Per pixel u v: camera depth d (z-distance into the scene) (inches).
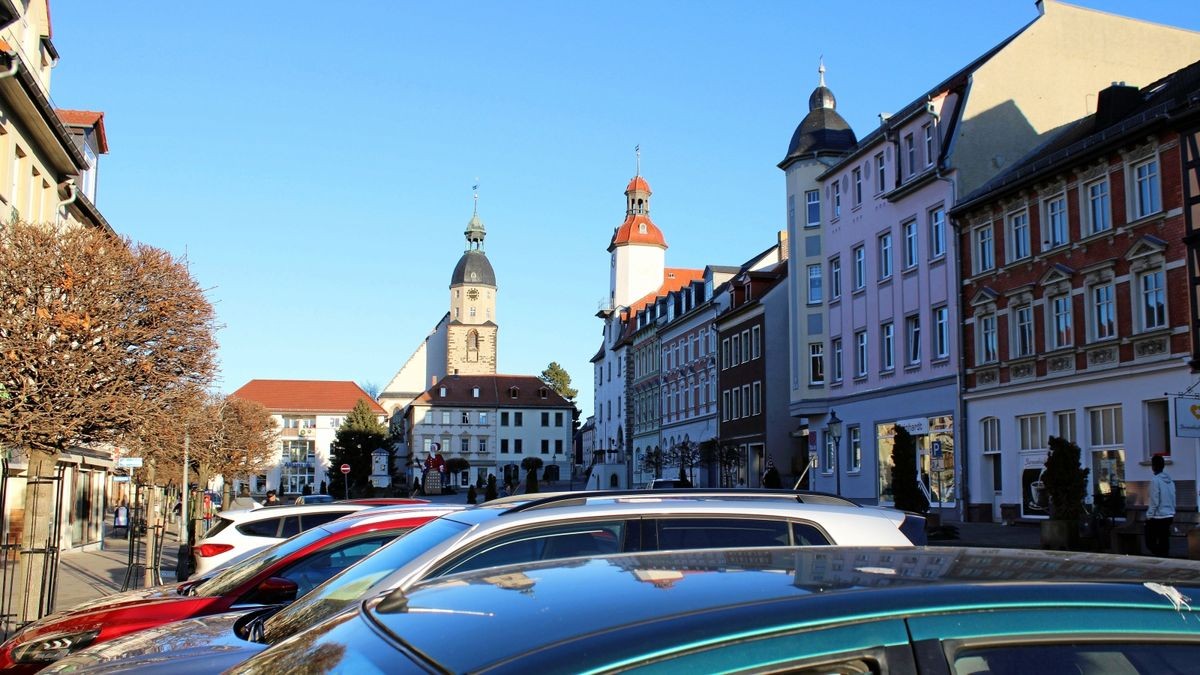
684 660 94.2
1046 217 1289.4
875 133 1718.8
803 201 1879.9
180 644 241.6
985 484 1391.5
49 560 627.8
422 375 6333.7
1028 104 1493.6
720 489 287.4
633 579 119.3
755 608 101.3
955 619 101.1
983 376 1396.4
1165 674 102.1
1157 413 1120.8
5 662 310.3
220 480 2578.7
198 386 679.7
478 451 5541.3
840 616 99.9
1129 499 1133.7
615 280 3828.7
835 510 259.3
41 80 1167.6
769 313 2185.0
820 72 1958.7
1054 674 99.9
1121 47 1544.0
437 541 257.1
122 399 622.2
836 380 1808.6
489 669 94.5
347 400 5610.2
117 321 634.8
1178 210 1079.0
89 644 310.0
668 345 2982.3
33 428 584.1
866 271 1701.5
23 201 1054.4
